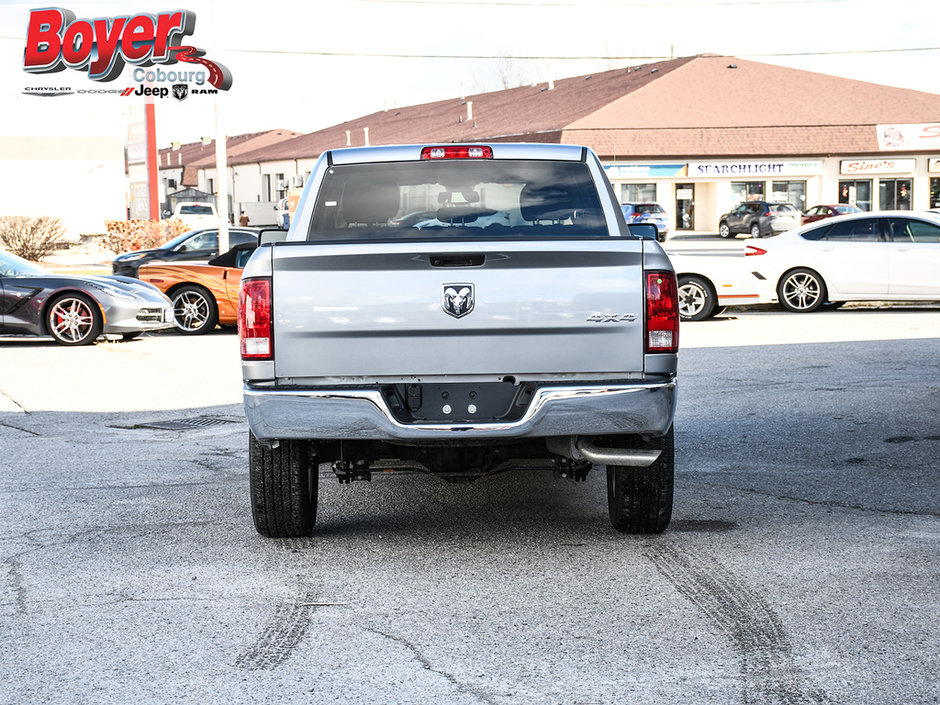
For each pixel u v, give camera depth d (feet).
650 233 20.26
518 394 16.07
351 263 15.81
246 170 255.91
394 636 13.73
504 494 21.67
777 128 170.30
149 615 14.60
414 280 15.80
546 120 178.91
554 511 20.16
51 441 27.81
